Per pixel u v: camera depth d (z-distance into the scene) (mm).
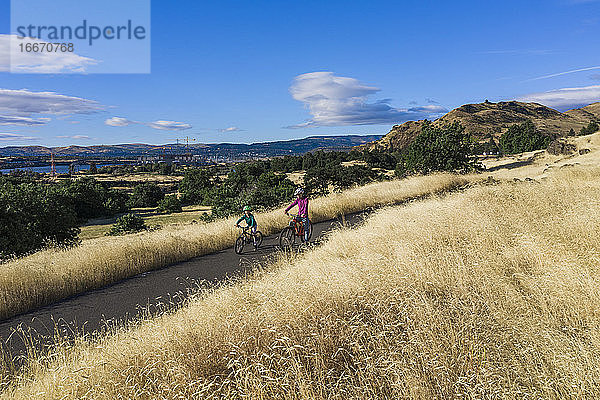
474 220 7945
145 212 91625
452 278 4992
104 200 84188
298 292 4449
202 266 10000
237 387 2986
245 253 11305
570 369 2979
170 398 2967
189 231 13438
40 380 3689
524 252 5945
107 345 4258
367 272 5242
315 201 18641
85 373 3469
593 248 5715
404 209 11219
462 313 3977
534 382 2979
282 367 3213
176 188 140500
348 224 14008
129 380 3209
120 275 9289
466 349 3314
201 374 3248
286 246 11773
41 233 21797
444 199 13172
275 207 19484
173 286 8289
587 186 12539
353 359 3311
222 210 42031
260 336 3643
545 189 12008
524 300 4422
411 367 3092
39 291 7746
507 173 37125
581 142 47719
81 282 8469
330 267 5844
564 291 4355
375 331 3666
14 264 8867
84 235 55844
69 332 6082
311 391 2863
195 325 4113
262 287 5137
